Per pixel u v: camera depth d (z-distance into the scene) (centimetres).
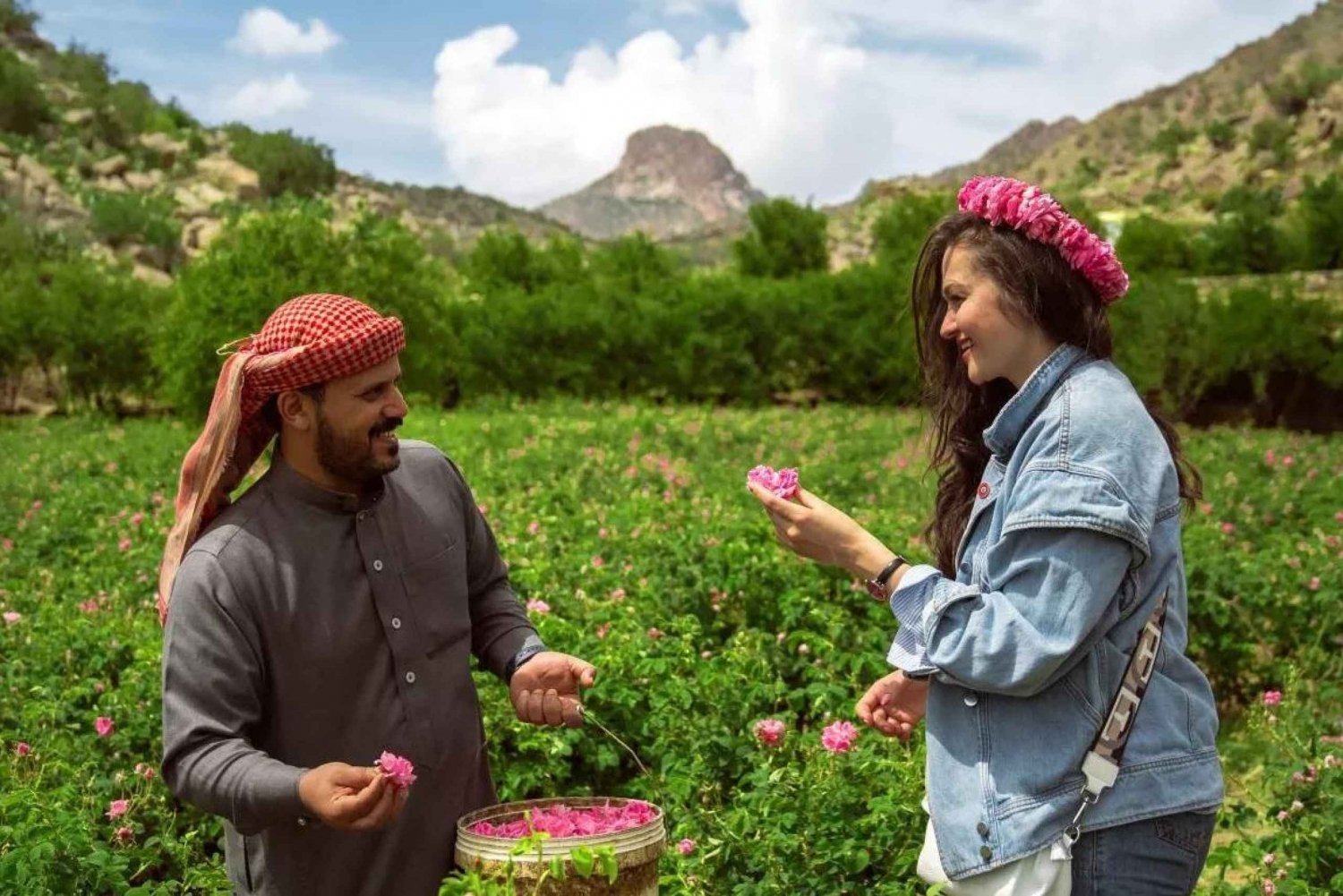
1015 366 256
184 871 409
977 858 245
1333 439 2173
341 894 276
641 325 2917
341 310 273
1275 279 3181
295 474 281
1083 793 241
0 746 486
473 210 17650
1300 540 1038
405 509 290
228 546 273
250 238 2261
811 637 591
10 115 7419
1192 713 250
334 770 250
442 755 285
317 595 277
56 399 2947
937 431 280
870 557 266
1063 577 237
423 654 285
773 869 372
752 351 3006
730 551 706
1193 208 11431
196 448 278
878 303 3027
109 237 5253
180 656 267
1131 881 243
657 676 533
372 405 275
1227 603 775
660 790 452
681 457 1591
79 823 386
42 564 972
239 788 255
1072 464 240
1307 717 586
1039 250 252
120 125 7894
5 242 4425
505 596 317
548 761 485
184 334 2233
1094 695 243
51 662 604
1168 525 248
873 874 381
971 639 240
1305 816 444
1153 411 262
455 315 2950
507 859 257
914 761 416
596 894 256
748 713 511
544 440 1756
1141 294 2803
